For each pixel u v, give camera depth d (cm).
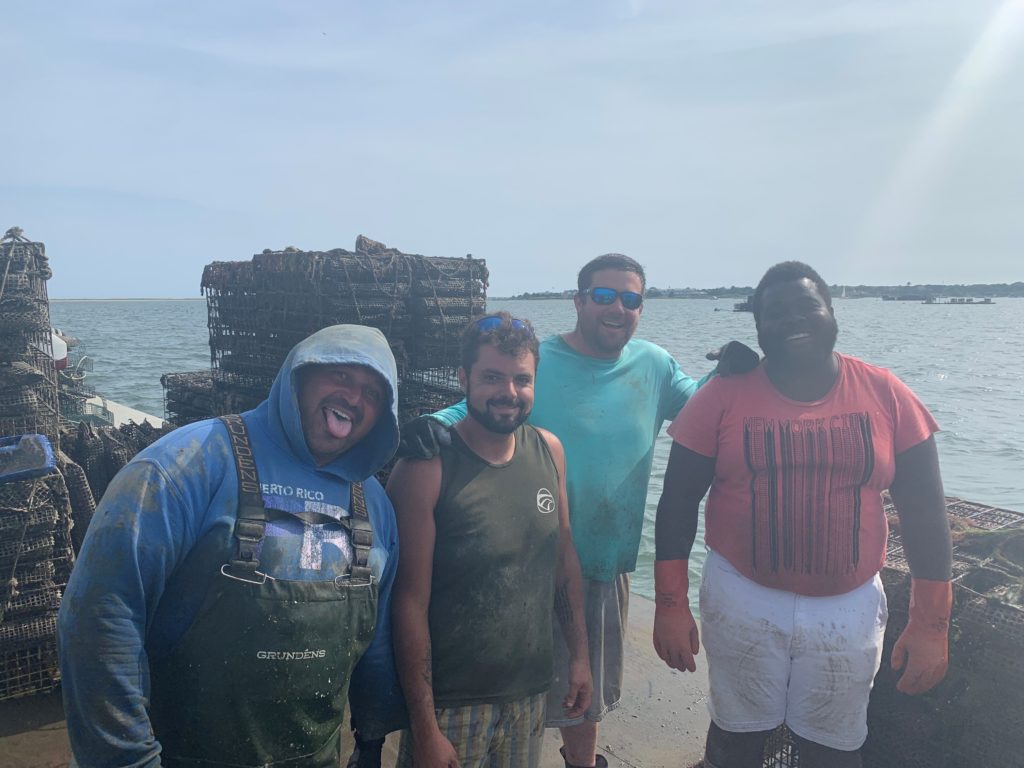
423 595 237
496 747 250
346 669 200
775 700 270
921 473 266
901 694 297
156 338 5791
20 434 445
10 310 423
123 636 173
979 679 274
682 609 283
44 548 400
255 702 183
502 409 237
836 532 259
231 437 194
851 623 261
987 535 324
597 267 322
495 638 241
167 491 179
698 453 277
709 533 280
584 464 316
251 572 182
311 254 512
